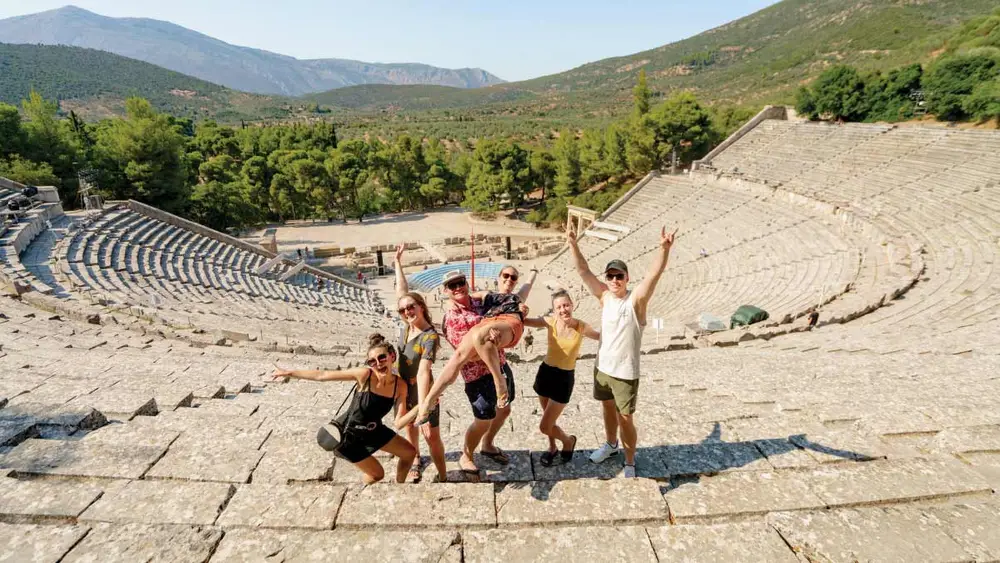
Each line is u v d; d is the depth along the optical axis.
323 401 9.17
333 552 3.78
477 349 4.62
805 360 11.94
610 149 61.16
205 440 5.64
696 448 5.71
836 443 5.69
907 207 30.33
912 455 5.52
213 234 38.22
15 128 40.47
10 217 27.66
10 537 3.77
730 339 16.94
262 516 4.20
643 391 8.84
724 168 49.72
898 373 9.74
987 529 3.86
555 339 5.17
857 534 3.82
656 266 4.75
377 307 37.31
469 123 164.00
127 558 3.64
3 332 13.11
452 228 65.44
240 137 84.31
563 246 53.00
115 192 46.56
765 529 3.96
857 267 24.80
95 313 16.48
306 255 51.72
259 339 17.19
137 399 7.44
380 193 82.75
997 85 38.91
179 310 20.61
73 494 4.40
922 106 46.19
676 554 3.76
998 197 26.98
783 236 33.09
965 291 18.67
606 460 5.56
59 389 7.80
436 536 3.98
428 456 5.86
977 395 7.64
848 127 45.25
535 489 4.66
